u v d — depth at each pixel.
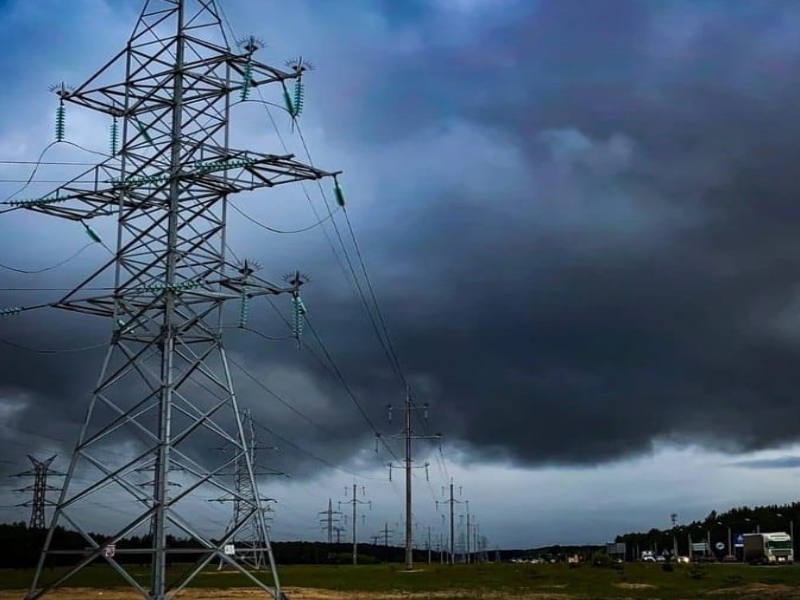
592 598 58.31
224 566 109.44
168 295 40.91
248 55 43.22
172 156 43.06
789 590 63.88
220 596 58.06
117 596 53.78
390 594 61.81
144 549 39.31
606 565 109.19
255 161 41.16
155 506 39.16
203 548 42.78
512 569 107.06
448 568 115.69
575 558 148.50
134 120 44.50
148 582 71.38
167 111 44.00
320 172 42.59
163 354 40.53
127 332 40.97
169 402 40.00
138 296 41.38
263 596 58.16
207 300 42.03
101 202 44.09
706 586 70.25
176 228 42.03
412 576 90.69
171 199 42.09
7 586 65.19
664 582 76.38
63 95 44.28
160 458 39.56
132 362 40.62
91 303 42.09
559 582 77.62
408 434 110.88
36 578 39.16
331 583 75.94
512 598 58.47
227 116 43.69
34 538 104.00
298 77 43.03
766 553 137.25
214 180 42.25
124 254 41.94
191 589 65.38
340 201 43.56
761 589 65.50
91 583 70.75
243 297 43.22
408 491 110.38
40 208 43.97
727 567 112.00
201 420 40.75
